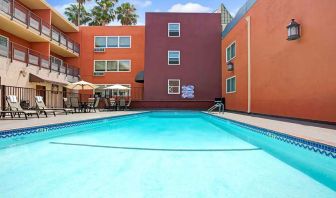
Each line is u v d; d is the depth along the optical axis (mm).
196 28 23156
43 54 19812
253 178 3734
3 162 4629
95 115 13297
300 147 5227
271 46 11984
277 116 11367
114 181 3582
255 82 14070
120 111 18484
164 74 22891
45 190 3217
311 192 3164
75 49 24922
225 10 25734
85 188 3299
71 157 5031
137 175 3857
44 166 4363
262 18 13078
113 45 25984
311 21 8688
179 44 23047
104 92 25719
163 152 5520
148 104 22188
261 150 5762
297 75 9617
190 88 22844
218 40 23062
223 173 3977
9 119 10039
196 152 5523
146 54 23016
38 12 20500
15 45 16500
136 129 10039
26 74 16469
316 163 4602
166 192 3150
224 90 21719
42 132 7566
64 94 22406
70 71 23516
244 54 16078
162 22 23172
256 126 7543
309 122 8609
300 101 9406
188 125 11594
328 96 7777
